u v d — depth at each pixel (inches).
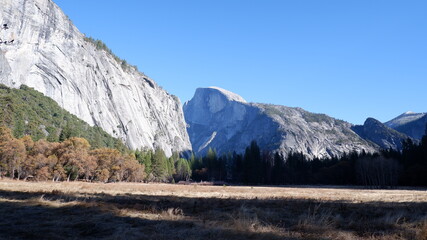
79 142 3582.7
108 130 7500.0
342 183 4626.0
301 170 5059.1
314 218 548.4
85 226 468.4
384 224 518.0
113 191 1422.2
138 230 440.8
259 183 4756.4
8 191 1064.2
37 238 390.9
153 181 5152.6
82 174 3661.4
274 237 406.3
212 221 519.2
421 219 524.1
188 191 1685.5
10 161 2938.0
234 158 6254.9
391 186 3580.2
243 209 679.7
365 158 4028.1
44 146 3339.1
